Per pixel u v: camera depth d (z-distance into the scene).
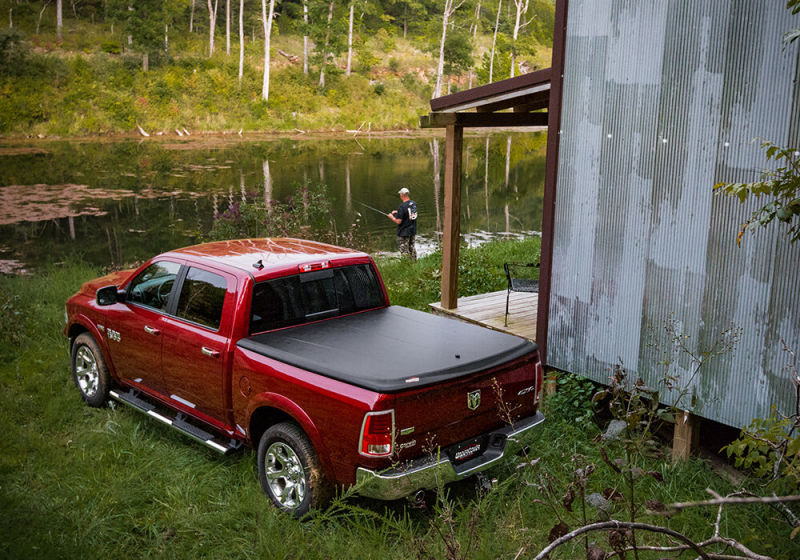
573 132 5.82
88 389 6.49
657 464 4.95
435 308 8.47
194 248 5.86
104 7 62.75
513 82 6.52
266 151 40.75
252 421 4.71
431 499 4.74
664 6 4.96
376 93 64.81
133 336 5.72
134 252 14.48
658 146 5.11
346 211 20.34
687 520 4.21
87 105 48.38
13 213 19.23
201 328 5.08
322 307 5.35
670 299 5.15
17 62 47.62
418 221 19.28
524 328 7.34
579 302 5.93
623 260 5.48
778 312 4.49
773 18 4.34
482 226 18.66
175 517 4.45
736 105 4.60
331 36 63.12
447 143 8.09
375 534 4.06
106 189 24.41
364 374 4.06
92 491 4.77
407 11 84.94
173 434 5.83
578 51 5.69
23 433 5.64
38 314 9.04
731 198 4.69
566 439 5.41
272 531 4.20
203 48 62.38
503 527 4.18
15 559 3.82
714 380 4.91
